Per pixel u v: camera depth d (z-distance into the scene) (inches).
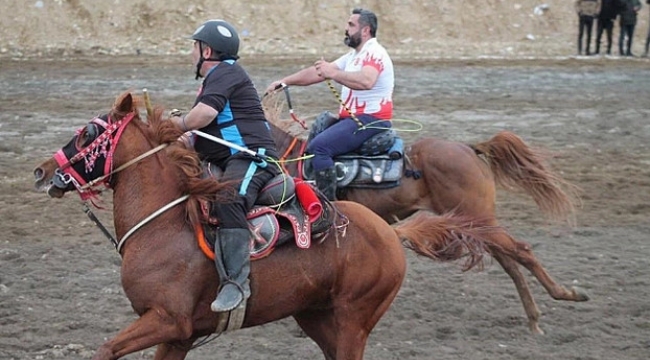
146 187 283.3
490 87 1085.8
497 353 367.2
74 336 377.7
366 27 410.3
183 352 294.5
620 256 501.4
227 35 291.7
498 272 473.4
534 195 418.9
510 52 1414.9
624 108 960.9
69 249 500.7
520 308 420.5
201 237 279.6
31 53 1290.6
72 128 813.9
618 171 698.2
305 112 882.1
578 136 820.0
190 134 295.1
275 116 420.5
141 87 1016.2
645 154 756.6
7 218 561.3
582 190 633.6
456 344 377.1
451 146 413.1
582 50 1445.6
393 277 301.1
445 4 1510.8
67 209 585.6
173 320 274.7
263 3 1451.8
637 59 1371.8
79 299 422.6
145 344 271.6
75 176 280.7
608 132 839.7
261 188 289.7
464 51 1411.2
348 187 412.2
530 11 1536.7
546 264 484.1
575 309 418.9
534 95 1033.5
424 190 411.8
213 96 285.0
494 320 404.8
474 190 405.4
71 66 1178.0
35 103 927.7
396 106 949.2
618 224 567.8
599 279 460.1
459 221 327.0
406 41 1435.8
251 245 282.7
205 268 279.6
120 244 284.5
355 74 403.2
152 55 1299.2
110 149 280.2
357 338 299.6
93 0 1414.9
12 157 714.8
